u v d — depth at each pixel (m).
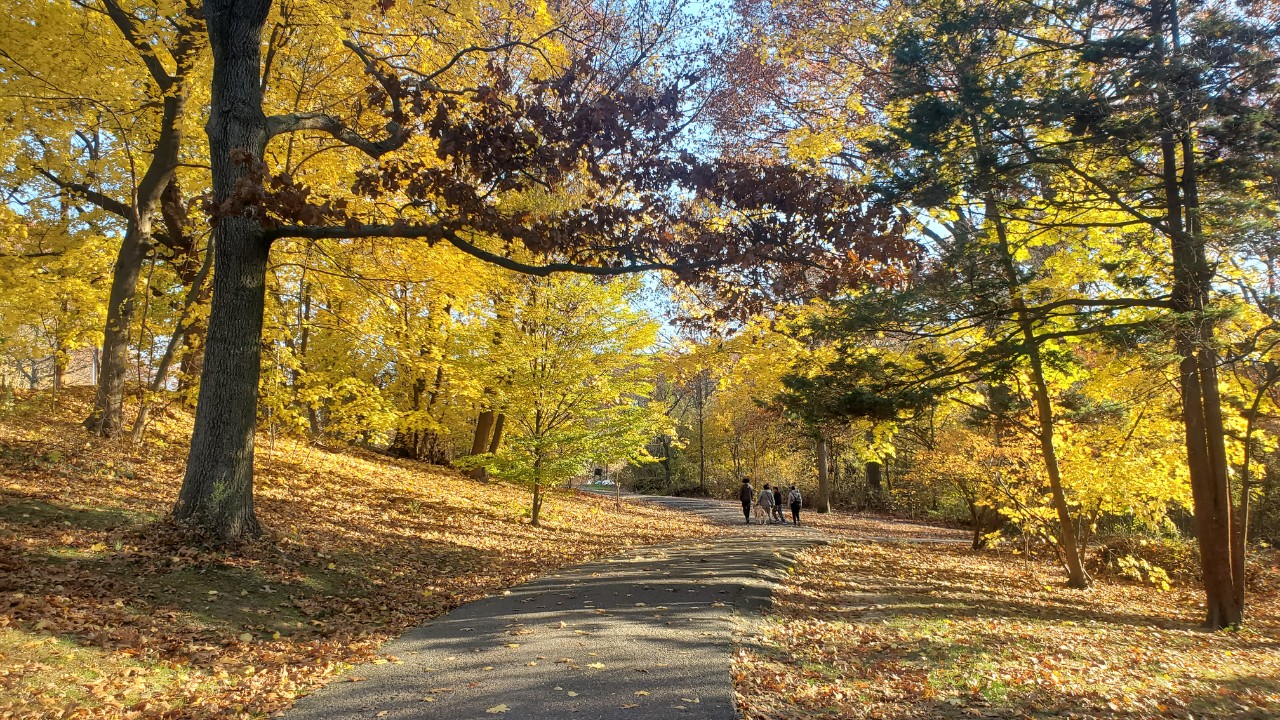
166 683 4.87
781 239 8.35
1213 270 8.98
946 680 6.13
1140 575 13.74
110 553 6.92
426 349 14.15
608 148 8.54
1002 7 9.70
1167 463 12.88
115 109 10.55
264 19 8.52
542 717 4.57
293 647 6.06
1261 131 8.34
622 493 42.56
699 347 17.88
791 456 38.78
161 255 13.81
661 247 8.62
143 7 10.34
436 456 27.08
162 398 12.04
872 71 13.62
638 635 6.82
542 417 16.77
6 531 6.72
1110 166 10.37
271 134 8.62
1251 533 20.03
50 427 11.23
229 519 7.99
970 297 10.20
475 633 6.85
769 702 5.12
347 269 12.20
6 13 9.13
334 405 14.20
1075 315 10.23
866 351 11.08
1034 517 14.80
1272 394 11.59
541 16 10.41
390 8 10.14
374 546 10.27
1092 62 9.52
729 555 13.19
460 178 8.77
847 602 9.70
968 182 10.02
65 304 12.30
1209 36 8.47
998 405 13.55
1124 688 6.33
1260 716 5.75
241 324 8.28
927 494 27.89
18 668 4.44
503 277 14.45
